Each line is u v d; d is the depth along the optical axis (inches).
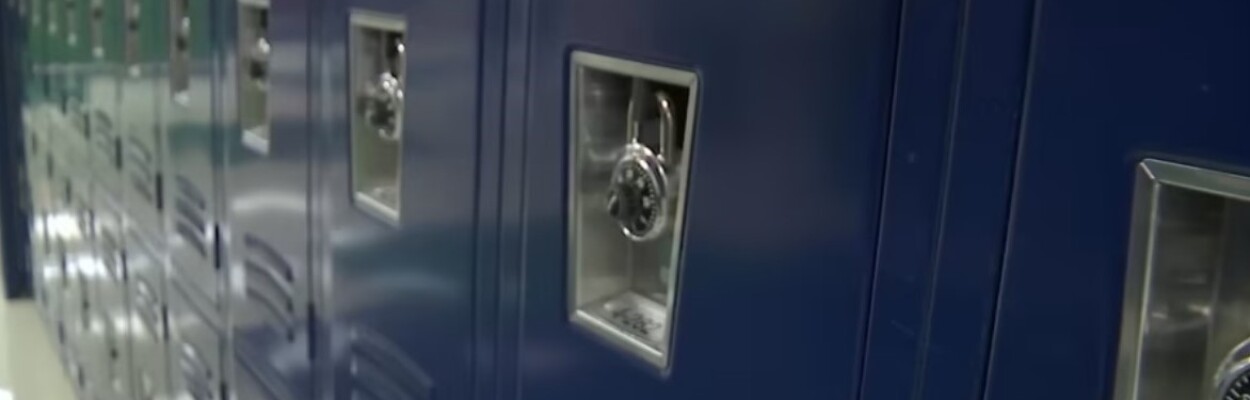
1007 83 25.5
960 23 26.5
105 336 122.2
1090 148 23.9
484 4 43.8
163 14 86.1
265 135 69.1
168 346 96.5
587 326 39.7
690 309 34.5
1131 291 23.6
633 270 41.4
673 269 35.1
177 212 88.4
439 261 48.9
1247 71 21.3
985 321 26.5
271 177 67.7
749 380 32.6
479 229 45.6
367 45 55.4
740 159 32.1
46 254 157.0
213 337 83.1
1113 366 24.1
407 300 52.2
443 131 47.6
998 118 25.8
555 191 40.6
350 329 58.9
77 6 118.7
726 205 32.7
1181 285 24.0
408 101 50.2
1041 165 24.9
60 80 132.3
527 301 43.0
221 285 79.7
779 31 30.6
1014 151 25.5
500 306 44.8
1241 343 24.4
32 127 158.1
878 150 28.5
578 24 38.4
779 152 30.9
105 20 105.8
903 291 28.3
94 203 120.4
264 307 71.5
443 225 48.3
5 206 178.2
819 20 29.5
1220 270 24.5
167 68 86.7
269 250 69.5
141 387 108.3
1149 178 22.9
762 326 32.0
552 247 41.1
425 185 49.5
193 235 84.9
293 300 66.4
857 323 29.5
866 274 29.1
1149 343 23.8
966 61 26.4
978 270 26.5
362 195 56.3
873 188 28.7
